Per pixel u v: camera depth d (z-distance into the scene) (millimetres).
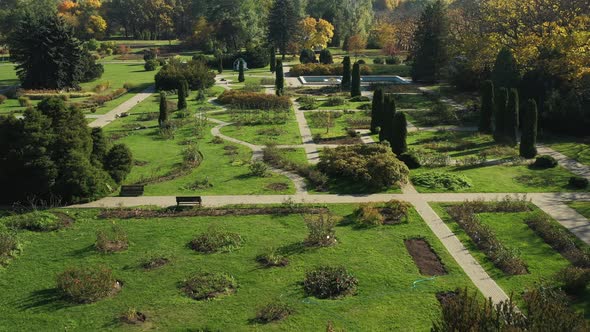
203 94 67312
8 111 62844
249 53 104938
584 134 49062
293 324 20734
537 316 16328
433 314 21328
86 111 63125
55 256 26172
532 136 41562
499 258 25500
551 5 60469
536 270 24844
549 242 27734
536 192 35062
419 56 82750
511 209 31828
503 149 43719
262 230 29125
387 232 28891
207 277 23906
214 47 124688
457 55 81625
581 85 52125
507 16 65500
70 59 78750
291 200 33156
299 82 84875
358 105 64250
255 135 50188
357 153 38469
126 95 73812
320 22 126812
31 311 21531
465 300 17328
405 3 170000
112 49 126812
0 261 25266
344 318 21109
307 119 56906
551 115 49875
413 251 26844
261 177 37906
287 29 116062
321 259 25781
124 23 148875
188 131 51906
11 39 94312
